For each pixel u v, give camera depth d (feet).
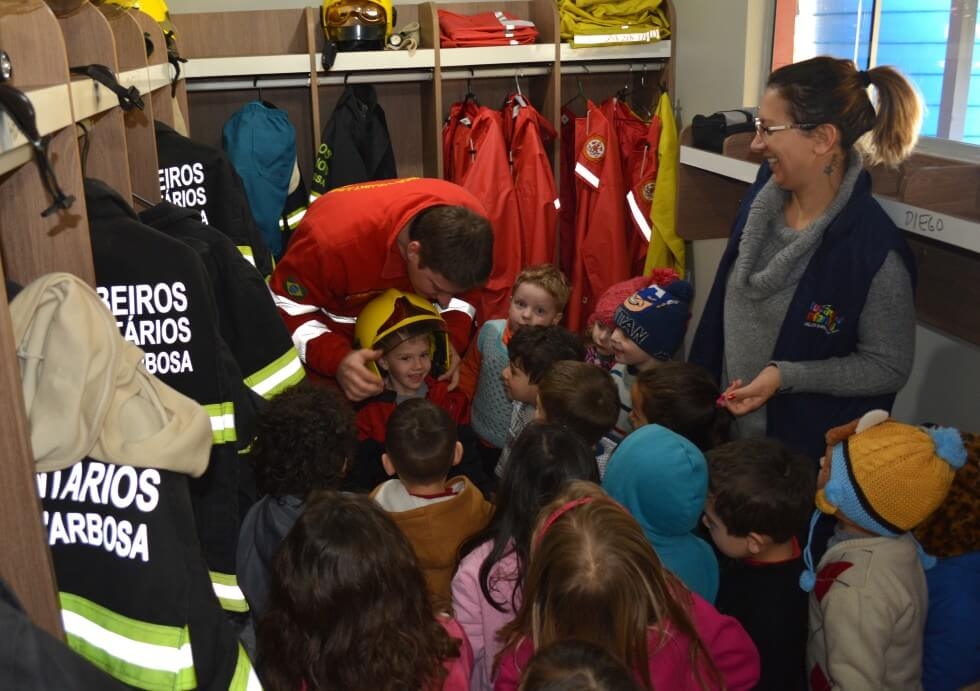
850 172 6.65
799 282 6.90
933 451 5.62
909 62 10.69
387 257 8.04
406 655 4.50
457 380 9.27
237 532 5.27
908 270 6.69
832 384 6.73
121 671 3.89
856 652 5.45
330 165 13.60
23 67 3.99
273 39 14.38
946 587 5.96
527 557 5.48
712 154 8.78
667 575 4.94
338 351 8.27
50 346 3.70
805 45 12.09
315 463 5.84
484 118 13.53
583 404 6.81
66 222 4.31
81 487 3.89
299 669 4.48
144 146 6.64
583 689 3.32
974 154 8.26
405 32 13.79
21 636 2.75
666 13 14.11
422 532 6.19
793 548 6.17
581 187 13.75
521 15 15.01
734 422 7.59
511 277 13.58
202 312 5.10
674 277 8.99
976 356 8.48
